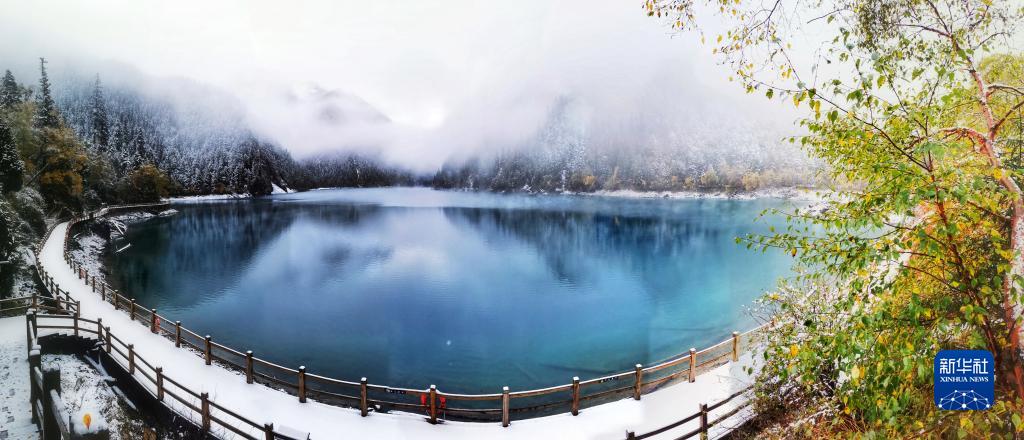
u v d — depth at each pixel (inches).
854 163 165.2
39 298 774.5
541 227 3353.8
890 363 151.2
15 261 967.0
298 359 864.3
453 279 1732.3
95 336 600.1
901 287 163.2
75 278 1037.2
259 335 1012.5
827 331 192.2
